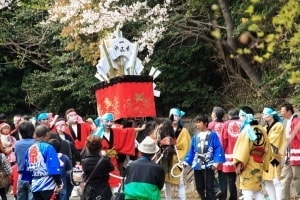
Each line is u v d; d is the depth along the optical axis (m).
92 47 23.67
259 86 22.78
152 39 23.14
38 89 28.31
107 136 15.19
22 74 30.58
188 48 25.33
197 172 15.61
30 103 29.00
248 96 24.38
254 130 13.51
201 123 15.55
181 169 15.14
